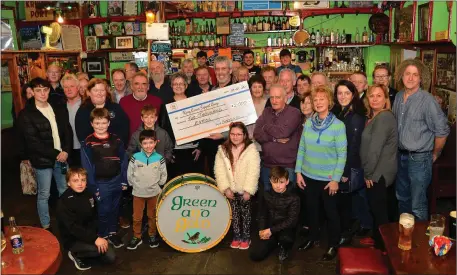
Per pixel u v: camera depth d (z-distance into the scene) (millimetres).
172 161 4543
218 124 4484
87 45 8836
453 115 4832
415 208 3811
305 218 4270
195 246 4012
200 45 8609
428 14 5566
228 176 3908
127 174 4074
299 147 3908
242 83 4441
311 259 3854
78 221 3670
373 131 3619
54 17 8625
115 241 4176
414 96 3707
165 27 6379
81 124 4285
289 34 8688
